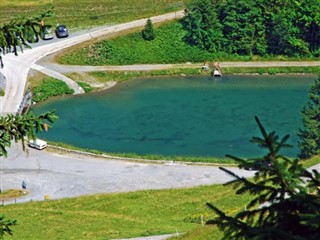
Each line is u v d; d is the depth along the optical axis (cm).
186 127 13438
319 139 11112
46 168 11288
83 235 7838
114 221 8456
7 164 11388
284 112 14138
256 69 16712
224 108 14412
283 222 2362
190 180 10619
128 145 12681
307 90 15512
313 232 2259
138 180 10700
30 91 14975
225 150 12344
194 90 15588
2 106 14075
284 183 2375
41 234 8000
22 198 10094
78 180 10775
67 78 15750
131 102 14875
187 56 17212
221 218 2464
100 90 15612
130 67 16650
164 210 8875
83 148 12362
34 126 3391
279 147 2361
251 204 2488
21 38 3344
